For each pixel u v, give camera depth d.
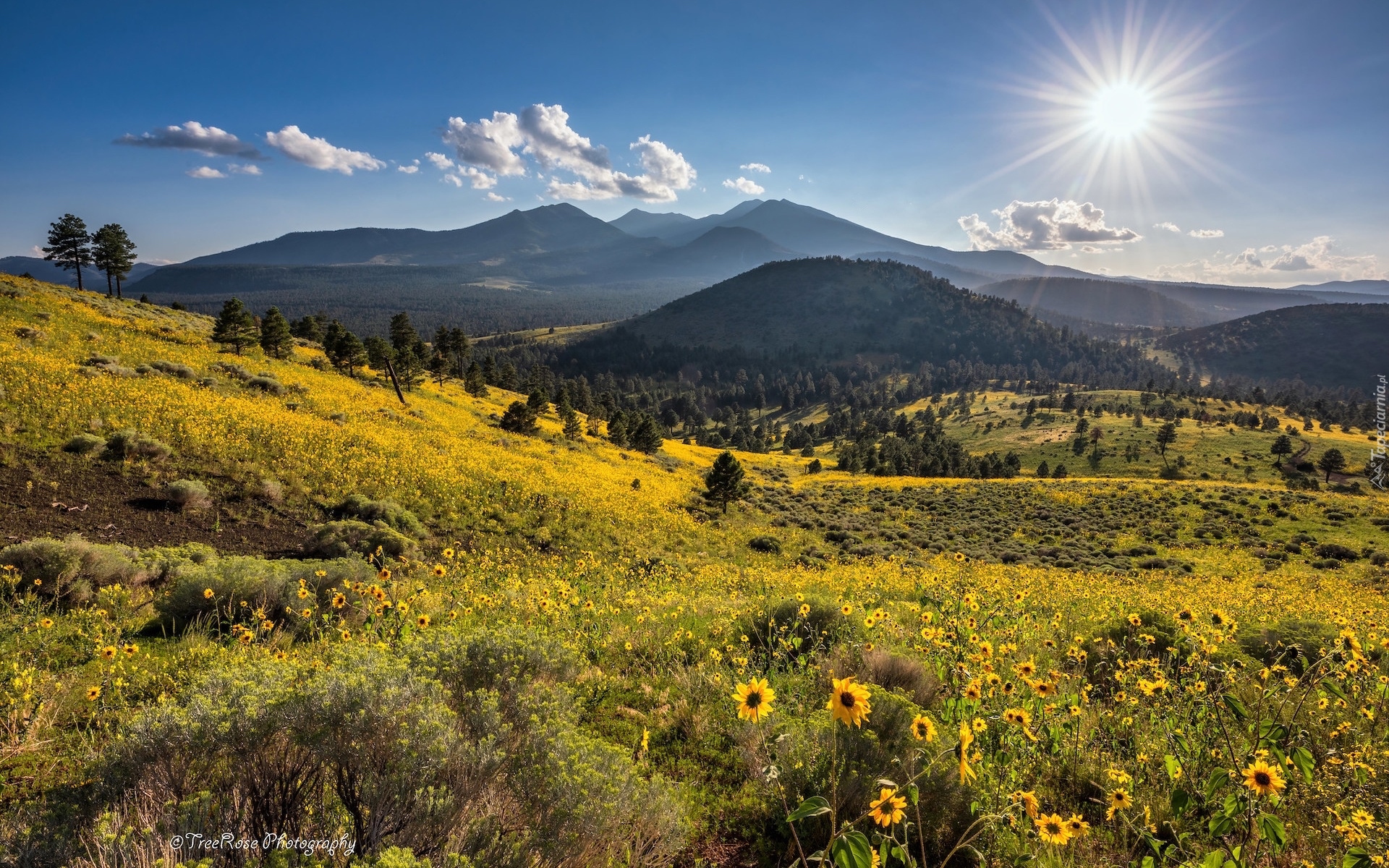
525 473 28.41
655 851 2.91
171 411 20.55
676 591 11.16
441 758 2.79
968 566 21.77
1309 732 4.22
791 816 1.94
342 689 2.94
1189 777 3.34
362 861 2.19
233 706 2.94
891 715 3.80
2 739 3.68
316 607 6.80
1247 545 37.84
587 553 18.73
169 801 2.63
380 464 21.77
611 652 6.33
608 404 127.50
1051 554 32.66
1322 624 7.50
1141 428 140.00
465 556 15.05
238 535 13.61
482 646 4.41
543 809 2.78
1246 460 108.69
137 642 5.88
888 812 2.04
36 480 13.52
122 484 14.70
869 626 5.88
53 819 2.53
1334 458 93.88
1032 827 3.12
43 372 21.42
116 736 3.29
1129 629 6.59
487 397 70.50
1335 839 2.94
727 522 32.72
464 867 2.29
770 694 2.18
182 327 48.69
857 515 43.19
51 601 6.89
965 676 4.49
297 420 25.25
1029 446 138.00
